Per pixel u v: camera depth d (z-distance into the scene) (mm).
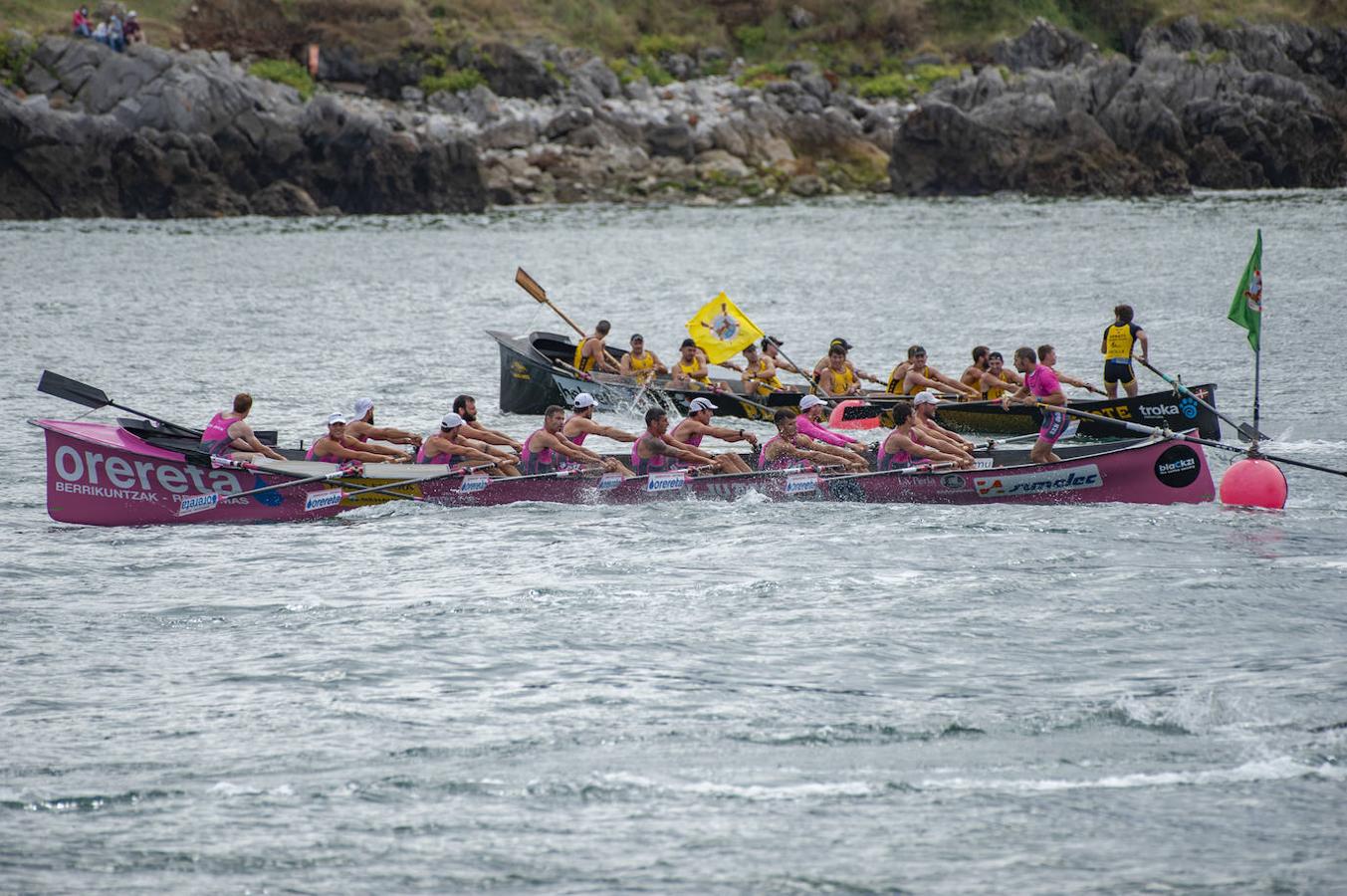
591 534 71938
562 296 182125
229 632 56812
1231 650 53031
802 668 51938
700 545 69562
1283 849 38406
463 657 53562
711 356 114000
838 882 37219
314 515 77000
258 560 68125
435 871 37875
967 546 68250
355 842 39375
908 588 61375
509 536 71938
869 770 43469
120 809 41250
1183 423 98375
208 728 47031
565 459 81062
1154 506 75562
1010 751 44656
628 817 40656
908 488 77188
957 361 132875
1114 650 53312
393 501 78188
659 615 58250
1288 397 108312
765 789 42250
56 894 36750
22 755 44875
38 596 62000
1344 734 45219
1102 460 75812
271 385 120375
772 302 175000
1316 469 76812
